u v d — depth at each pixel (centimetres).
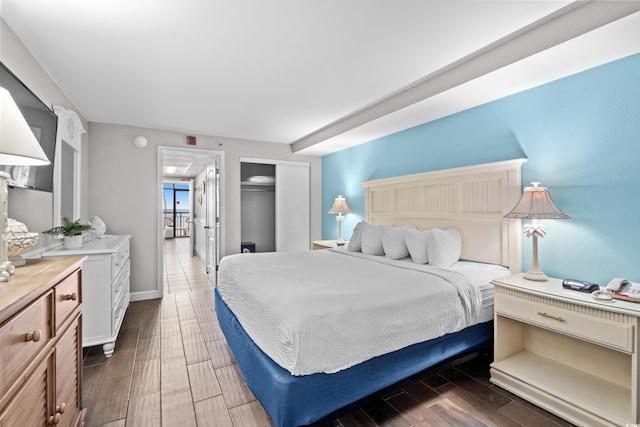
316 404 146
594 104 203
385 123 333
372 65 230
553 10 167
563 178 220
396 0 158
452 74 237
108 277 235
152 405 178
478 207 273
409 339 175
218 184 456
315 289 177
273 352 156
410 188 346
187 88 273
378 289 181
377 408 175
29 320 94
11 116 101
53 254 216
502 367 199
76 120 289
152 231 401
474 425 162
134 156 392
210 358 236
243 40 196
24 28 179
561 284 198
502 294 202
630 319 147
